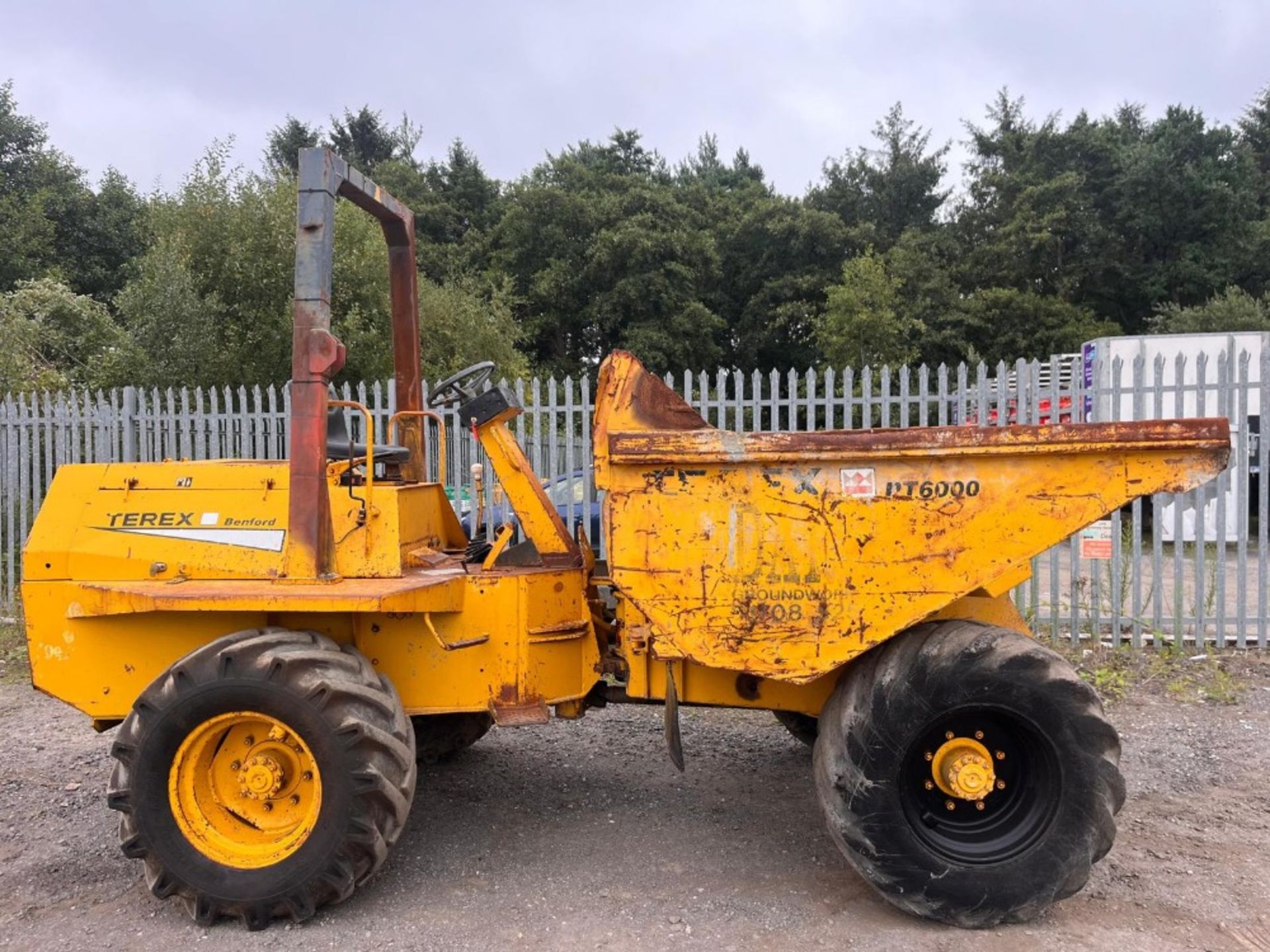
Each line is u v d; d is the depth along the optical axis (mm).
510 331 22000
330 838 3238
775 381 7504
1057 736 3188
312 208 3518
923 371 7348
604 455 3326
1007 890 3209
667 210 32906
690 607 3258
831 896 3531
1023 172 33969
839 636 3223
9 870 3814
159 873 3322
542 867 3787
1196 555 7242
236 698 3236
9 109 26344
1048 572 9961
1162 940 3182
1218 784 4691
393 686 3553
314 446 3506
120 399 12383
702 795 4582
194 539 3672
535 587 3811
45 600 3689
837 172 38000
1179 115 32906
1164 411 7816
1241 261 31703
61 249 26094
